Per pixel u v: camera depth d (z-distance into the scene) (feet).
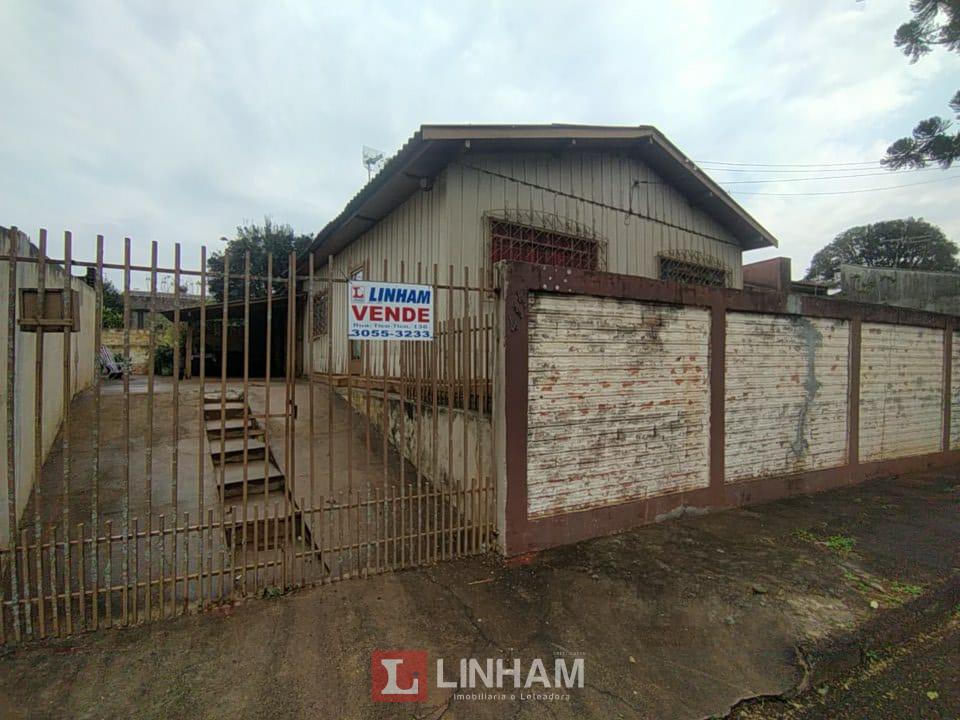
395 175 21.15
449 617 10.35
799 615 10.93
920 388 25.00
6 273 10.51
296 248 61.77
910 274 48.16
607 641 9.78
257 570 11.05
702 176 28.73
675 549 14.11
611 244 26.02
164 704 7.58
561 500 14.08
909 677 9.64
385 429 12.28
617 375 15.07
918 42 31.24
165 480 15.58
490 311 13.75
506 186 22.07
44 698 7.59
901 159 33.68
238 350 45.47
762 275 42.34
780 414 19.29
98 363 9.19
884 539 15.43
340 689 8.11
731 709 8.25
